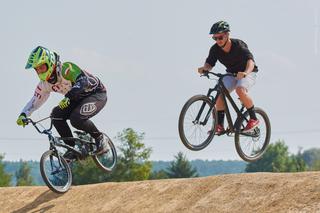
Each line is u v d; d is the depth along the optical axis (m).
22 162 196.38
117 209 17.89
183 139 17.91
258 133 19.44
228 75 18.31
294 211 13.98
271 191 15.11
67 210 19.17
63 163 18.95
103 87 19.39
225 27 17.89
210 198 16.09
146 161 114.06
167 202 17.00
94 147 19.38
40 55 18.06
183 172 154.38
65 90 18.94
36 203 20.31
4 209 20.73
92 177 110.06
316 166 188.12
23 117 18.67
